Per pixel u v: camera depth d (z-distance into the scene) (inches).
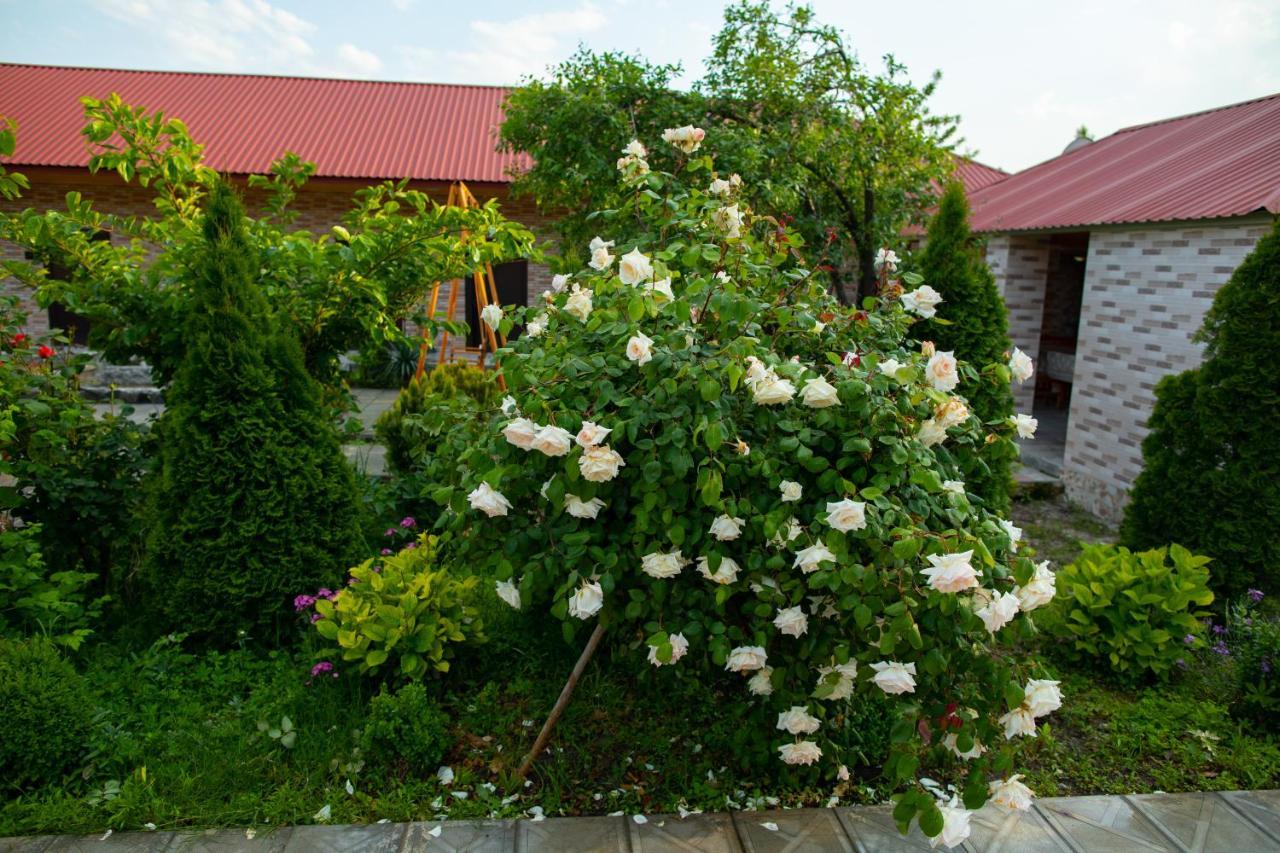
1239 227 219.9
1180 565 152.9
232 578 141.6
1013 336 358.6
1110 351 273.0
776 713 114.2
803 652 100.0
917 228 415.5
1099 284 279.6
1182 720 138.1
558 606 99.6
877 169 306.7
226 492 142.5
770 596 95.1
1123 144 403.5
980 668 93.4
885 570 91.0
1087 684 148.4
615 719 132.7
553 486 95.6
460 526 110.0
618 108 285.3
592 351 108.7
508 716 131.5
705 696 136.3
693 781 116.7
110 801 106.1
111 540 163.0
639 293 101.3
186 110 529.7
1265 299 169.8
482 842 104.0
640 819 109.3
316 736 122.0
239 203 151.3
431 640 129.6
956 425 108.1
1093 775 122.6
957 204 213.9
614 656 120.8
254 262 152.5
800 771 116.3
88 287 160.9
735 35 300.0
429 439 180.4
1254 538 171.3
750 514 96.6
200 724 124.3
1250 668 139.6
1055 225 296.0
